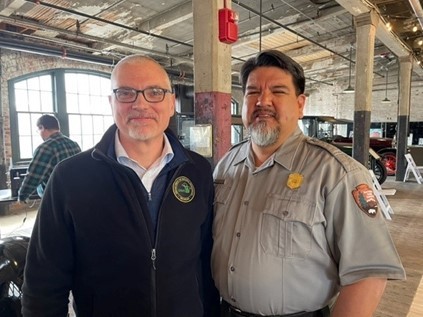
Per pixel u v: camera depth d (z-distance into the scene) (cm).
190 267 116
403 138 844
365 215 104
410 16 563
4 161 645
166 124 120
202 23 264
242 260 116
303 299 110
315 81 1311
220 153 267
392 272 99
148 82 113
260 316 115
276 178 121
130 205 107
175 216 114
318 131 802
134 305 106
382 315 254
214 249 128
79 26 597
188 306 113
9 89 658
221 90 267
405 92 827
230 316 123
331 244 111
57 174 111
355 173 110
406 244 397
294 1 582
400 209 564
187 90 845
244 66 134
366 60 530
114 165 110
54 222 108
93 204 107
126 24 612
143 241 106
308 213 109
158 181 116
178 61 850
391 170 952
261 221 115
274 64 126
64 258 109
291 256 109
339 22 734
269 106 124
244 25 676
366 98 539
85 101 792
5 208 614
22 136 681
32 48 587
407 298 276
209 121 265
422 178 863
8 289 153
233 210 127
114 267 106
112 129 121
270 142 125
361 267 102
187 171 122
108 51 726
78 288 110
